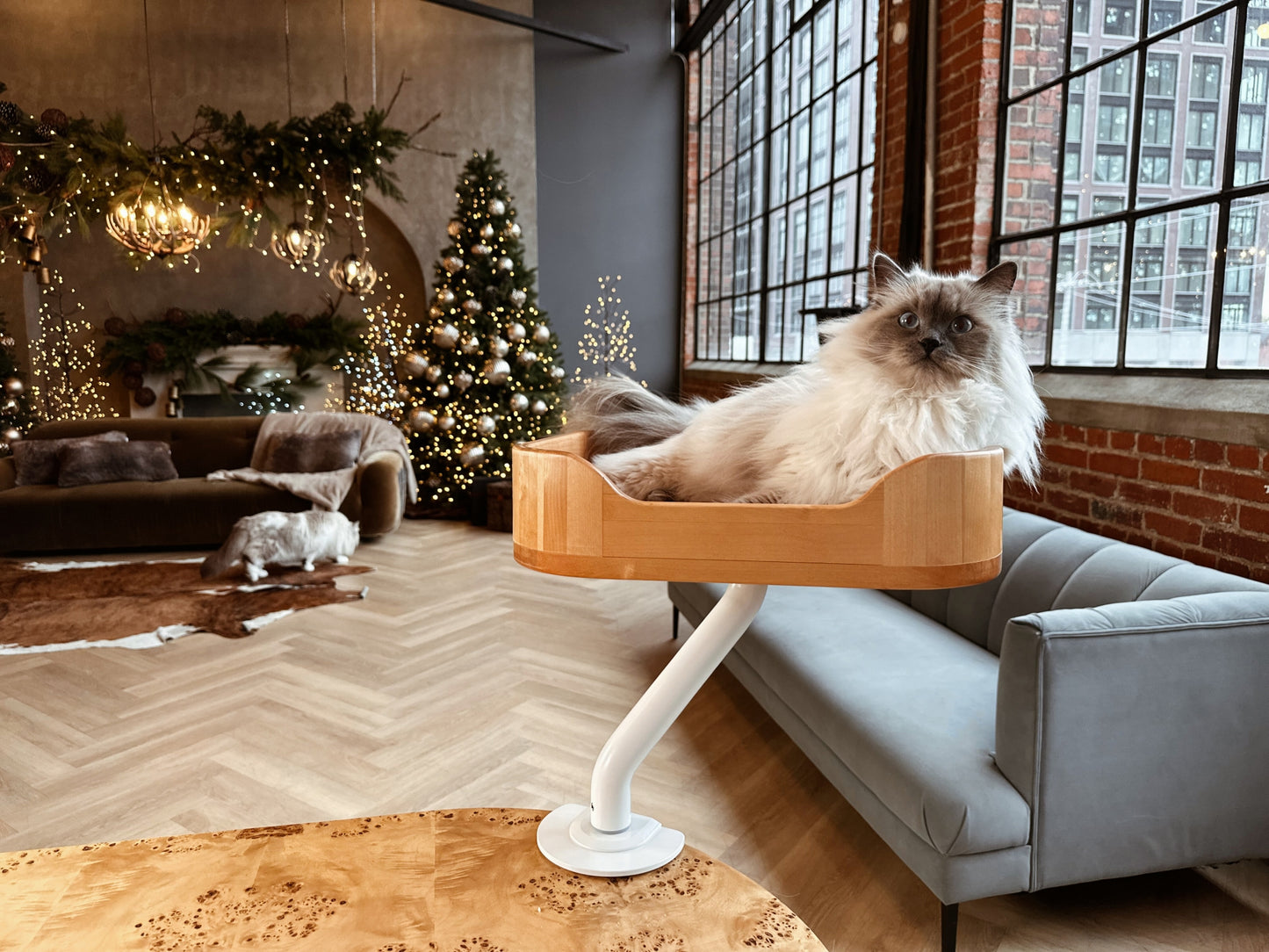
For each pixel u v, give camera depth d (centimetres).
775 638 236
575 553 73
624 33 704
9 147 416
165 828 210
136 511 488
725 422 80
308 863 91
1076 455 272
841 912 178
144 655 329
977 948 165
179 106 637
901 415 72
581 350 723
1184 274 244
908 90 353
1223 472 215
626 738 90
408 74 667
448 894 86
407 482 557
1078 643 151
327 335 672
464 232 609
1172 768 158
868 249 439
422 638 351
